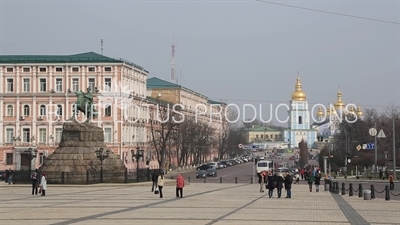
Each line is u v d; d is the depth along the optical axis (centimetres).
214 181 9488
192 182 9012
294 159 19038
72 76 12400
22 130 12444
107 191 6109
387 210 4062
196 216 3466
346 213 3797
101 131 7512
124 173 7425
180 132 14088
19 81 12438
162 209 3956
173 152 15512
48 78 12419
